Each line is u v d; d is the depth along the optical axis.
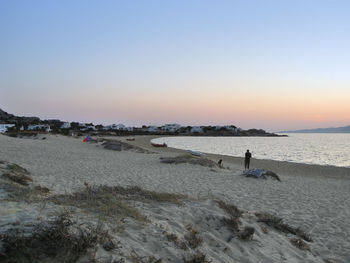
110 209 5.31
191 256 4.09
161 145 51.56
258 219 7.07
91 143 40.34
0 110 135.00
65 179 11.64
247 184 13.88
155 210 6.09
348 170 27.98
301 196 11.85
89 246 3.36
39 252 3.05
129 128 190.38
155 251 4.00
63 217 3.86
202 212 6.26
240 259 4.73
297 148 77.94
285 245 5.86
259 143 110.38
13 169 11.14
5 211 4.02
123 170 16.03
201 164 20.02
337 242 6.79
